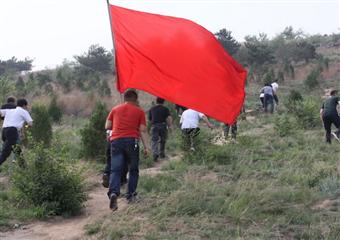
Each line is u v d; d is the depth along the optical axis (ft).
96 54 188.65
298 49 188.03
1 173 32.48
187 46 22.29
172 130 55.67
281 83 132.05
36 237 20.59
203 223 20.33
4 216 22.77
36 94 92.43
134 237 19.20
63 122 71.97
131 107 24.45
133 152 24.21
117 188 23.34
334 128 54.19
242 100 22.74
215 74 22.26
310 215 21.20
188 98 22.21
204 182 27.68
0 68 198.80
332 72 148.66
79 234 20.45
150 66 22.27
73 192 24.09
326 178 27.40
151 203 23.71
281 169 31.71
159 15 22.84
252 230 19.53
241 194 23.38
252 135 50.37
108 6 22.91
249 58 183.93
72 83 115.03
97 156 39.11
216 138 45.01
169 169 35.58
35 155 24.75
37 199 23.99
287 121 51.34
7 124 33.06
